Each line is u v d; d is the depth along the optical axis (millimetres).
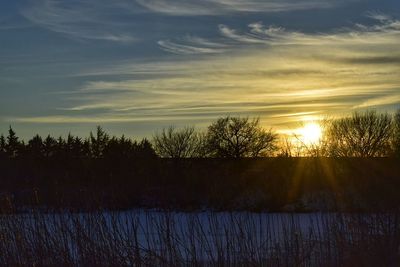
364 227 10422
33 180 16453
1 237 10477
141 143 35469
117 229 10000
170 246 9672
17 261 10297
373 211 11008
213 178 21812
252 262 9586
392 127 37406
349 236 10406
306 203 18438
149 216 10922
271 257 9734
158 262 9648
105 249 9891
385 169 19797
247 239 9805
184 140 47062
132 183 19922
